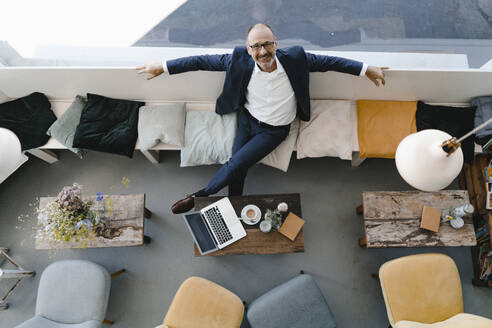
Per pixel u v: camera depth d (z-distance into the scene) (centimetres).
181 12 272
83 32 264
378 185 305
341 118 262
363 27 272
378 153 258
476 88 249
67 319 226
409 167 116
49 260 288
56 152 315
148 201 303
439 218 231
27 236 294
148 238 288
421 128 260
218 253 225
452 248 287
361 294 279
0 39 255
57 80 248
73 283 230
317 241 291
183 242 292
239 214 232
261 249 225
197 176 309
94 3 265
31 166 312
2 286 281
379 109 266
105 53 264
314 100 270
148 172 311
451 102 272
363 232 293
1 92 262
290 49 211
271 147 250
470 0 267
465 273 282
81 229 220
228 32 273
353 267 285
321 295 225
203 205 235
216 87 261
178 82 255
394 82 245
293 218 229
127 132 258
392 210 236
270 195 236
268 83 217
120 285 283
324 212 298
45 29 264
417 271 226
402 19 270
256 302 230
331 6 276
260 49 189
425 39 266
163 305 279
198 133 259
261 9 277
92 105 261
